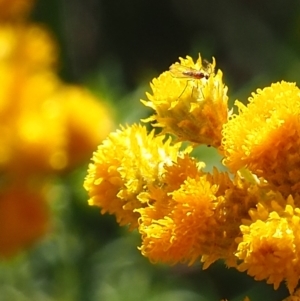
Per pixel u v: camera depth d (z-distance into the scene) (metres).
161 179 0.22
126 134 0.23
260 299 0.47
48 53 0.33
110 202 0.23
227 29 0.77
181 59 0.23
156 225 0.22
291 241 0.21
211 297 0.49
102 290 0.42
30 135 0.32
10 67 0.32
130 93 0.46
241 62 0.73
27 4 0.35
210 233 0.22
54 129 0.32
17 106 0.32
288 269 0.21
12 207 0.32
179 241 0.22
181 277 0.50
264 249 0.21
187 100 0.23
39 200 0.33
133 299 0.42
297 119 0.21
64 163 0.33
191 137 0.23
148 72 0.76
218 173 0.22
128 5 0.83
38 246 0.39
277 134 0.21
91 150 0.33
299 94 0.22
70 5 0.81
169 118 0.23
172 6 0.85
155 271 0.44
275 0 0.75
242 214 0.22
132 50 0.82
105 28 0.82
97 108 0.34
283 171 0.22
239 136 0.22
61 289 0.41
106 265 0.42
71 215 0.41
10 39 0.33
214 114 0.22
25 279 0.41
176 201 0.22
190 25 0.81
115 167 0.23
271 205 0.21
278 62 0.53
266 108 0.22
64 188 0.39
